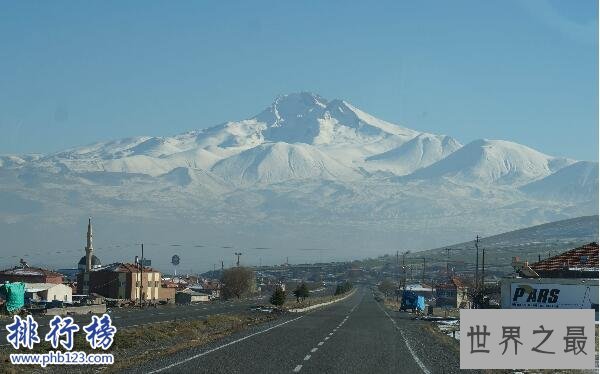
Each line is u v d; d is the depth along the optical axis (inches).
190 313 3735.2
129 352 1509.6
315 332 2231.8
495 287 4018.2
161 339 1879.9
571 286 2463.1
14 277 6092.5
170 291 7322.8
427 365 1315.2
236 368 1147.3
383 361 1355.8
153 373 1060.5
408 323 3115.2
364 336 2105.1
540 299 2490.2
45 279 6107.3
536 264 3206.2
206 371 1095.6
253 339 1855.3
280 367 1178.6
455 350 1743.4
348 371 1154.7
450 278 7824.8
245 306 5098.4
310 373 1104.8
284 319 3196.4
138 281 6619.1
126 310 4234.7
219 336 1977.1
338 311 4409.5
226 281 7746.1
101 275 6624.0
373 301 7145.7
